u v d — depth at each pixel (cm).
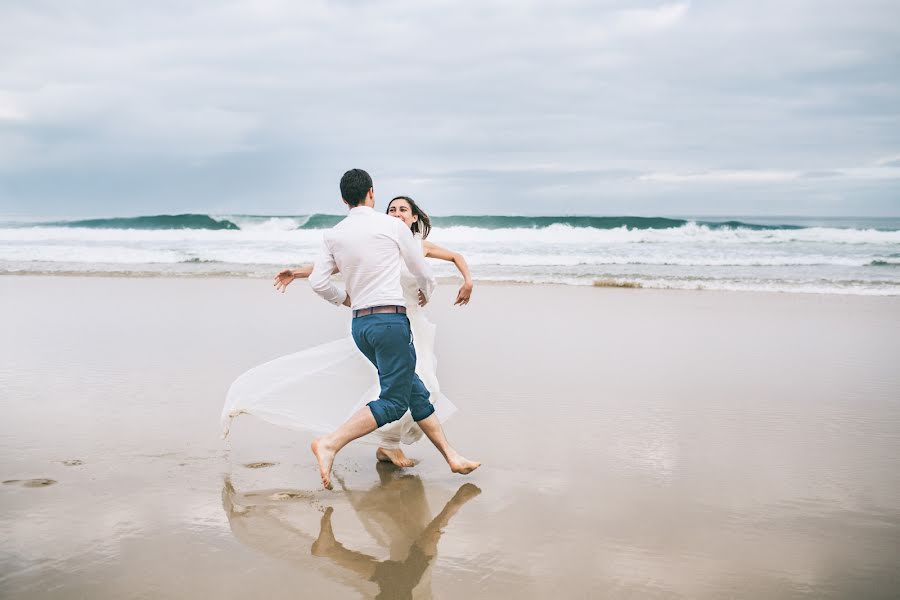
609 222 3516
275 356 716
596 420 504
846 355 749
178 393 567
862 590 270
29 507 338
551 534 319
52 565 281
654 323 962
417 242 399
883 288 1402
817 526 326
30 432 461
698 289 1397
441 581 276
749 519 334
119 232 3045
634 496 363
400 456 415
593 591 269
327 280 379
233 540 310
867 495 364
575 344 805
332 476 397
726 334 878
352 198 382
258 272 1645
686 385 609
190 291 1291
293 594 264
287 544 307
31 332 854
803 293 1332
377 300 369
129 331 864
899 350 779
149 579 272
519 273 1702
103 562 285
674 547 305
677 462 416
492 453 435
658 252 2336
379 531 323
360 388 412
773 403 552
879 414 522
